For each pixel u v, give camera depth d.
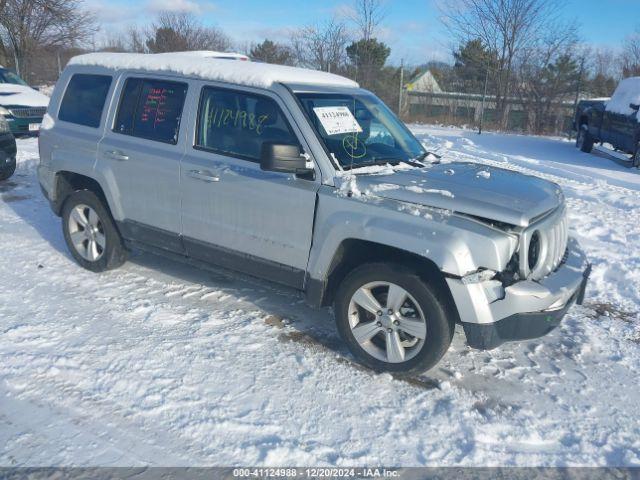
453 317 3.72
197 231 4.64
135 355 4.01
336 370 3.97
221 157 4.43
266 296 5.12
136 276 5.45
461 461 3.15
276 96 4.22
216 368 3.91
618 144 14.00
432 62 29.67
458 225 3.53
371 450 3.20
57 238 6.46
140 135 4.92
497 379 4.00
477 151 13.93
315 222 3.99
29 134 12.96
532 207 3.67
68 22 25.88
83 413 3.38
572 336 4.68
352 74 23.55
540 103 24.33
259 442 3.21
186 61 4.82
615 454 3.28
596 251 6.73
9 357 3.90
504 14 25.22
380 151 4.50
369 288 3.92
